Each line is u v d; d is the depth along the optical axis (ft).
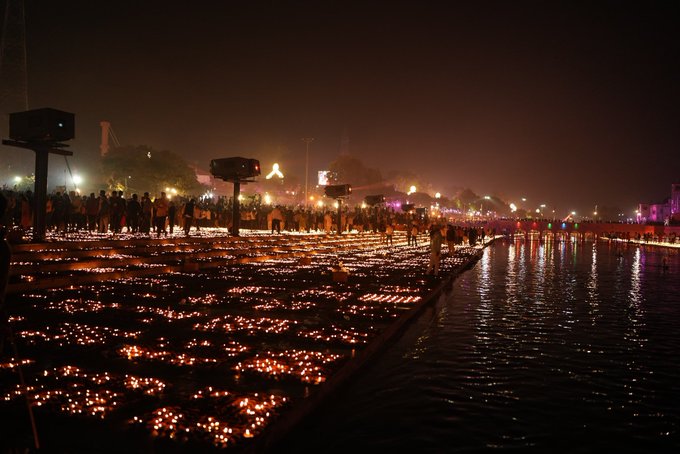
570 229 463.42
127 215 88.79
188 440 17.83
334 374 26.13
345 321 39.70
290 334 34.35
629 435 23.35
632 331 46.55
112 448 17.08
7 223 67.00
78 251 60.18
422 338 40.24
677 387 30.48
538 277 95.30
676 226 403.75
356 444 21.16
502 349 38.29
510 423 24.17
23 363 25.61
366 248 134.92
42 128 57.26
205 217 129.70
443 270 86.94
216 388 23.30
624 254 194.29
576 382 30.89
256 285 56.03
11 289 44.34
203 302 44.42
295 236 117.29
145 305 41.98
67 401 20.80
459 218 571.28
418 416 24.34
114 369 25.50
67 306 39.78
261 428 19.02
